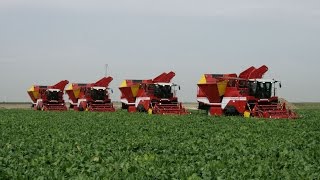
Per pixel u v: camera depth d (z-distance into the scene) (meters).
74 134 19.69
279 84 35.09
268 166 10.98
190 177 9.66
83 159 12.39
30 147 14.93
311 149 14.38
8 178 10.00
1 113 40.78
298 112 41.94
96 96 51.09
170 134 19.72
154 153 13.77
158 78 43.75
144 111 43.84
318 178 9.91
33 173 10.32
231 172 10.31
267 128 22.53
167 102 42.78
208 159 12.55
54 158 12.58
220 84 36.06
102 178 9.83
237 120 28.77
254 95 34.91
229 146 15.11
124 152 13.82
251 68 36.12
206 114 38.91
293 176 9.94
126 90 47.16
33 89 57.94
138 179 9.70
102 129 22.17
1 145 15.81
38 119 30.88
